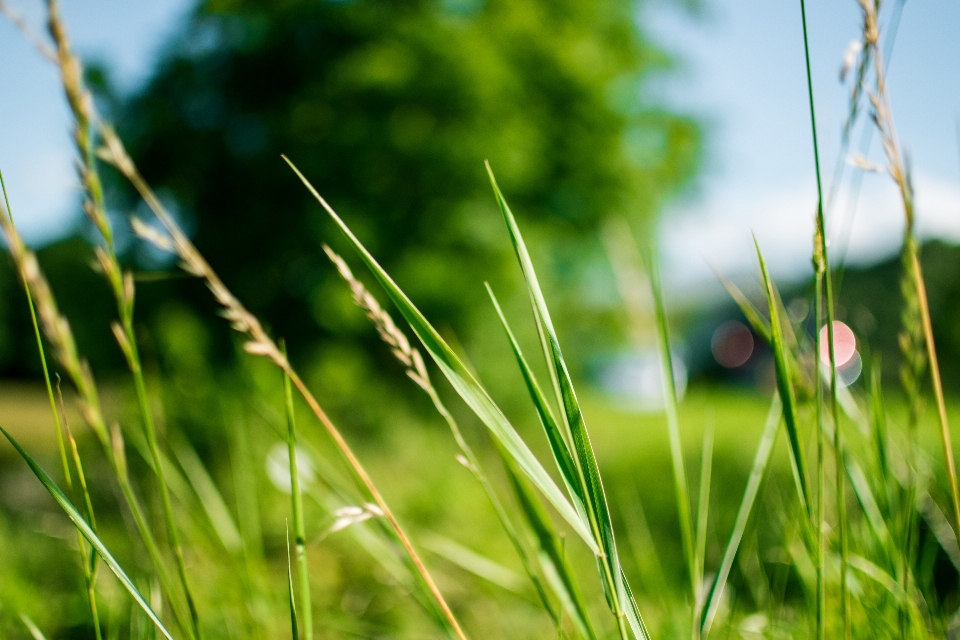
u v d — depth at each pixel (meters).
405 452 3.71
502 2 6.08
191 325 3.15
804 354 0.85
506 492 2.17
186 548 1.45
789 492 1.13
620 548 2.14
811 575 1.04
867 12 0.61
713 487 2.61
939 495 1.19
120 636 1.29
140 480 2.02
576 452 0.60
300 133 6.28
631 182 7.33
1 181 0.55
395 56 5.68
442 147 5.79
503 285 6.13
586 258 7.50
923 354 0.79
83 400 0.63
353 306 5.86
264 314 6.55
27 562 1.89
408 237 6.00
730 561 0.75
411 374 0.64
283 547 2.29
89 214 0.60
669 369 0.84
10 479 3.27
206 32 6.91
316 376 5.14
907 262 0.74
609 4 7.10
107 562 0.59
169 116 7.12
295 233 6.32
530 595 1.31
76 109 0.57
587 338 8.07
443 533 2.29
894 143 0.65
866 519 0.97
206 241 6.85
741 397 10.97
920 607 0.97
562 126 6.68
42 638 0.83
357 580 1.94
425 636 1.45
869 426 0.96
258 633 1.12
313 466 1.08
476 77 5.66
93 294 5.65
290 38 6.62
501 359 6.03
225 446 2.55
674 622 1.15
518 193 6.65
